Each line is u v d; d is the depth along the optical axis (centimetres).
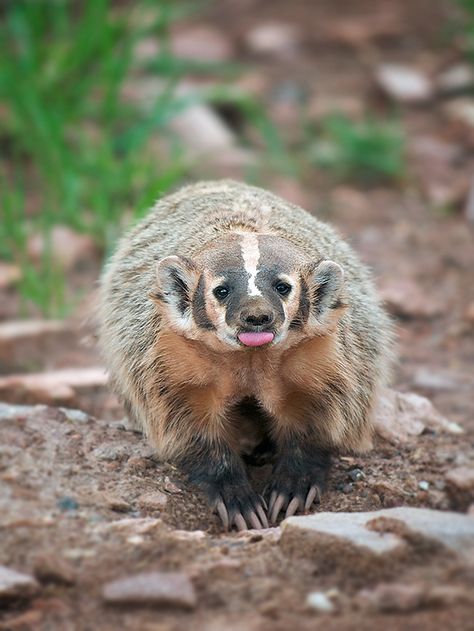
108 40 1884
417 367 1373
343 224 1811
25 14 2053
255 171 1931
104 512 859
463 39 2375
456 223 1828
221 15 2581
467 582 741
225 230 984
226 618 723
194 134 2006
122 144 1892
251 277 870
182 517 927
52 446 945
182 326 905
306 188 1947
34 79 1867
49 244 1543
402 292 1537
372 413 1021
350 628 705
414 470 982
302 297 893
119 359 1013
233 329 855
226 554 809
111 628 718
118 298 1047
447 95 2216
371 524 798
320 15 2586
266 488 984
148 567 774
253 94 2192
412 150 2036
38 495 859
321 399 955
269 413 962
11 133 1923
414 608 718
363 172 1992
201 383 936
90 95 2059
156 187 1437
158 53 2159
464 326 1483
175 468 976
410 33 2478
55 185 1756
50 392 1219
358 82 2303
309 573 771
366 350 1009
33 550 788
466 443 1043
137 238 1096
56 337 1435
